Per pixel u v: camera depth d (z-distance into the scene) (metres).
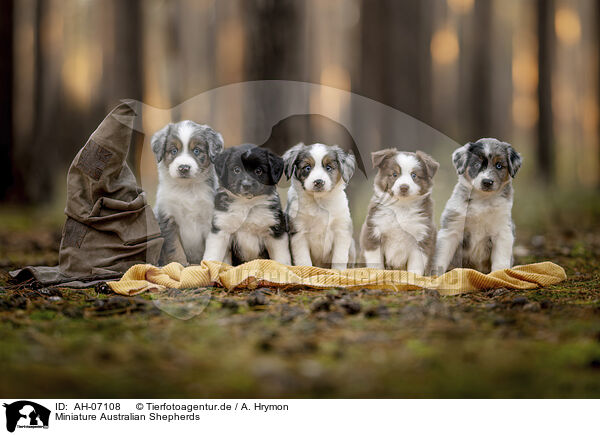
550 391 3.29
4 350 3.69
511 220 6.50
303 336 3.98
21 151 18.52
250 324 4.28
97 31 24.38
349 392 3.22
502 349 3.75
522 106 32.34
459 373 3.42
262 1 10.91
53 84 20.64
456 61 29.06
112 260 6.00
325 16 29.66
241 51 13.64
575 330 4.14
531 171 20.58
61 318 4.52
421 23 20.53
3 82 17.53
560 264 7.54
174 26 28.45
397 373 3.41
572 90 30.73
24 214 15.51
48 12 19.58
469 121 24.56
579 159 24.27
